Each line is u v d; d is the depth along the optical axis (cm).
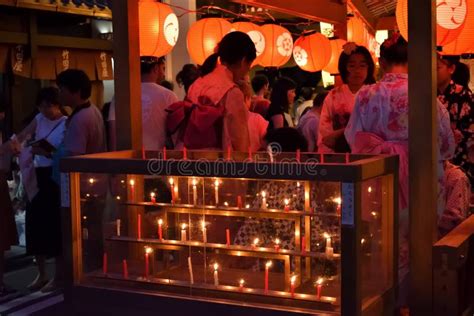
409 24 340
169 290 339
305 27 1230
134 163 336
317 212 309
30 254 612
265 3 607
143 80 515
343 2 782
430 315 343
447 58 539
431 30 336
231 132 432
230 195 334
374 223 318
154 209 351
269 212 325
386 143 370
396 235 345
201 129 429
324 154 360
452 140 385
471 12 507
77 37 969
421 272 344
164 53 604
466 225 377
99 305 351
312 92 1083
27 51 893
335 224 303
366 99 383
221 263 337
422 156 342
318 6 717
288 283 319
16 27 880
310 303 305
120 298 345
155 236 352
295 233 318
